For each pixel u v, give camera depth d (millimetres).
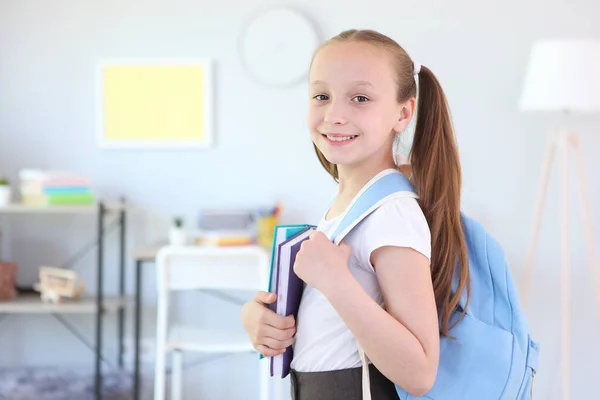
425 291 1086
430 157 1236
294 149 3668
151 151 3697
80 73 3688
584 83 3115
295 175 3670
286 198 3672
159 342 2918
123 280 3695
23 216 3750
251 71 3643
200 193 3697
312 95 1184
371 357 1072
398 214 1125
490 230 3617
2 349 3752
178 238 3471
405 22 3598
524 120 3594
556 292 3602
